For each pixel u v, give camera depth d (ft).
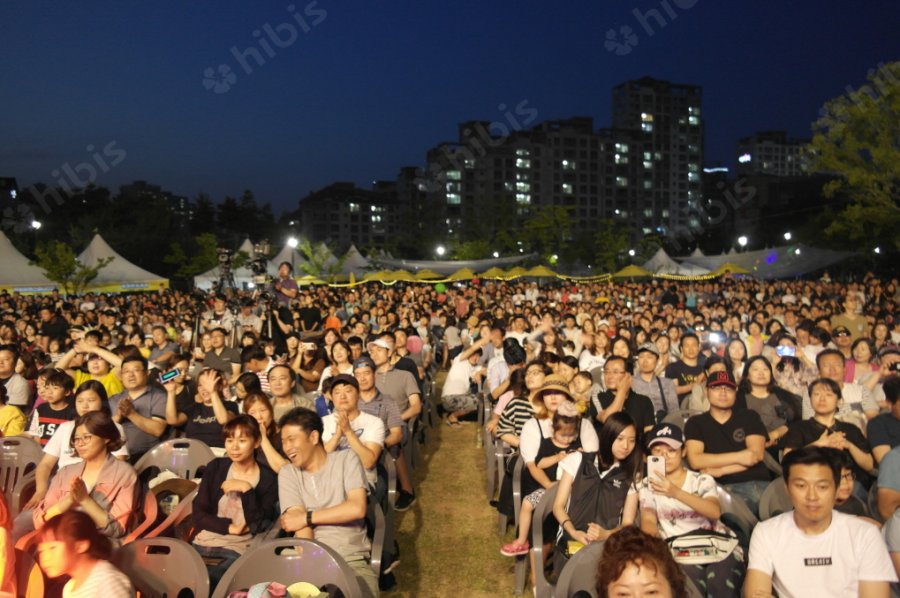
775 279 130.41
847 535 10.59
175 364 23.63
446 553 18.83
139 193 237.04
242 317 43.88
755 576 10.93
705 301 76.13
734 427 16.94
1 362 24.71
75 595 10.03
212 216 304.50
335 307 64.69
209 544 14.07
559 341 34.71
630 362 24.30
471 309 68.28
